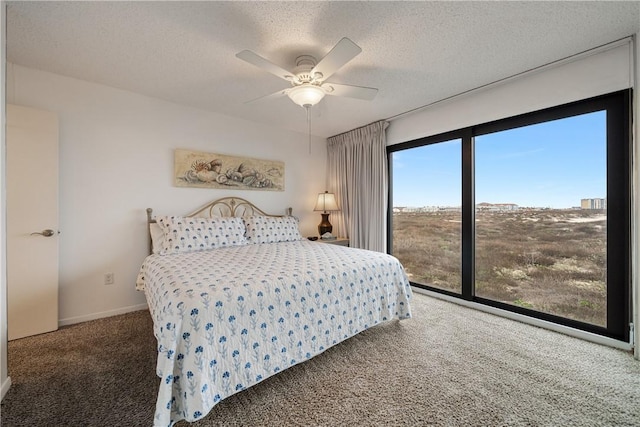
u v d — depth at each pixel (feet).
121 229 8.66
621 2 4.91
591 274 6.89
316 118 11.27
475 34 5.84
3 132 4.79
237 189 11.14
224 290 4.58
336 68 5.64
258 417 4.29
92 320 8.09
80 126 7.98
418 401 4.63
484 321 7.91
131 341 6.75
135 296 8.91
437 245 10.41
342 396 4.77
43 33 5.78
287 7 5.03
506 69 7.31
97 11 5.13
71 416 4.27
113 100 8.49
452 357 5.98
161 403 3.69
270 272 5.61
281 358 4.97
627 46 6.13
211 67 7.25
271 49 6.34
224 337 4.33
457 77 7.75
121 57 6.77
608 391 4.83
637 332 5.81
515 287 8.31
